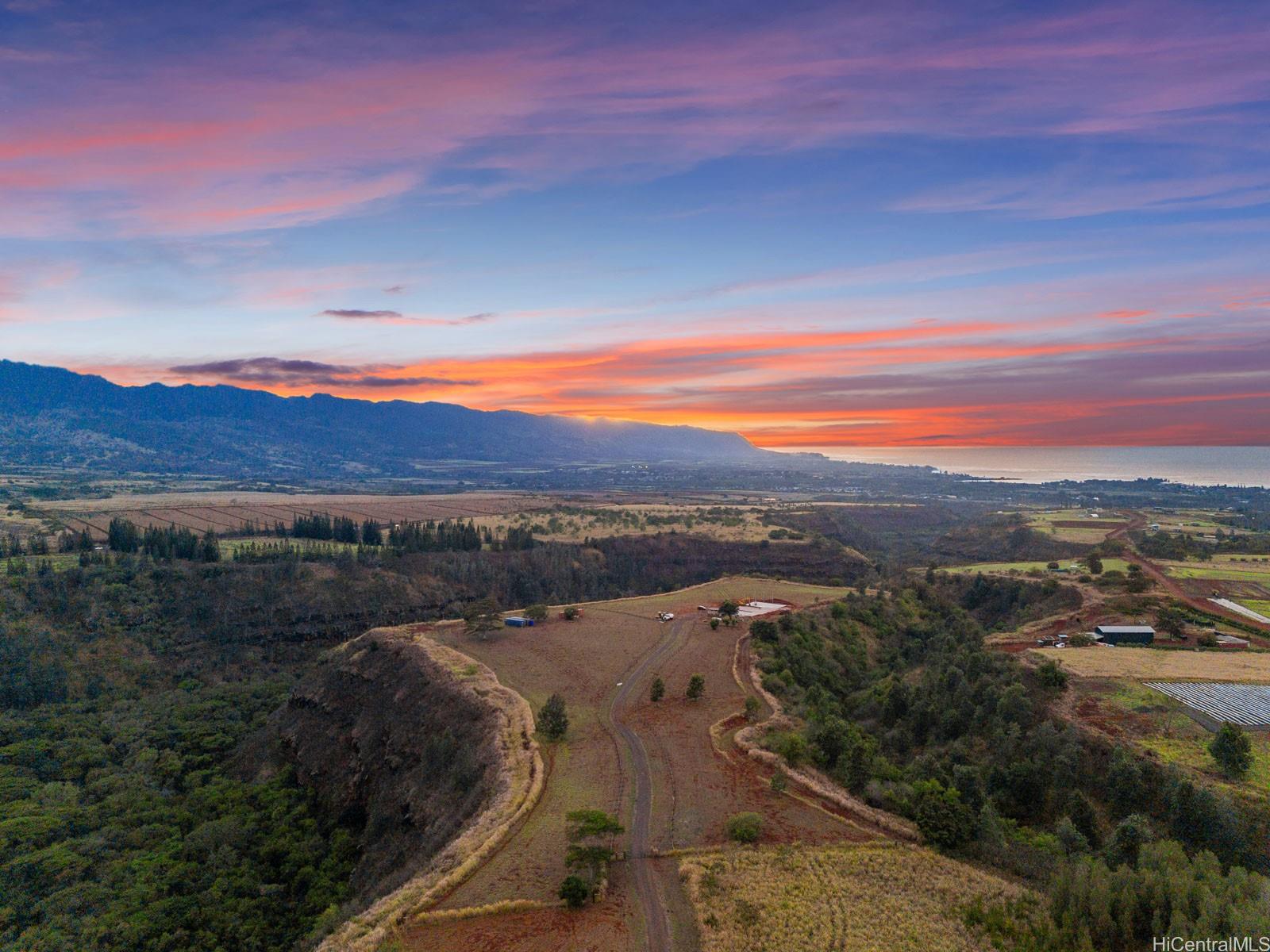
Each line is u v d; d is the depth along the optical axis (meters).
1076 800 63.66
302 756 101.56
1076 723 74.94
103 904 69.88
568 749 74.19
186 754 110.88
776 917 43.31
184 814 89.00
